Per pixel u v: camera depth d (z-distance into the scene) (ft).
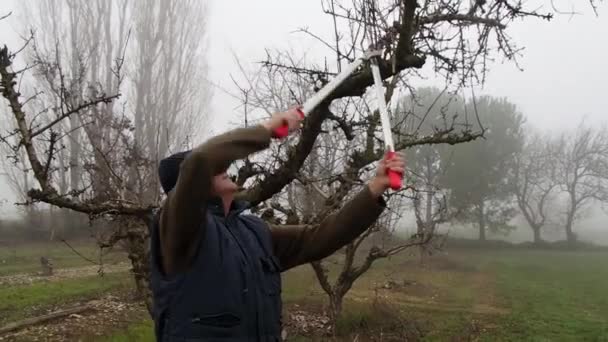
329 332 34.17
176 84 85.30
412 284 57.67
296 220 23.75
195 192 6.05
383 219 39.06
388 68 13.43
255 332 6.64
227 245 6.75
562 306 50.42
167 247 6.41
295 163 16.14
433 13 14.11
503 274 75.15
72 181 64.03
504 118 120.16
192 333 6.35
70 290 48.14
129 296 44.70
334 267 61.36
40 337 32.83
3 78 15.01
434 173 109.09
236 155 6.19
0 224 97.66
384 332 35.06
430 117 92.53
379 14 13.37
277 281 7.32
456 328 38.99
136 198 23.02
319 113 14.87
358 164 18.84
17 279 56.29
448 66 14.55
